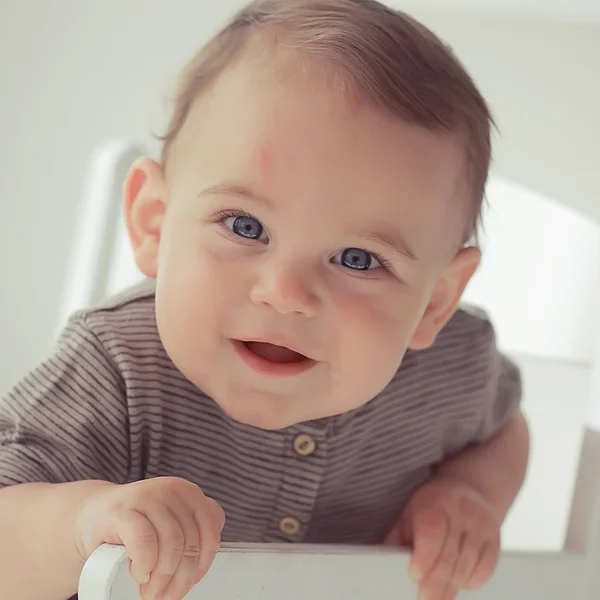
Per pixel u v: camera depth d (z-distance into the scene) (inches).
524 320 42.9
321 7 26.7
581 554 30.1
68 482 25.8
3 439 26.9
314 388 26.3
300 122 24.5
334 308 25.4
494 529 28.5
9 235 61.5
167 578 20.5
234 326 25.5
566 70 50.7
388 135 24.9
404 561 25.8
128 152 43.1
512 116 51.1
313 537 32.5
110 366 28.2
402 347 27.1
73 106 60.8
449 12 53.0
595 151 49.6
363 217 24.8
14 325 61.8
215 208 25.2
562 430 41.7
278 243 24.9
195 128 26.3
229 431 29.4
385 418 31.7
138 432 28.5
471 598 27.7
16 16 60.7
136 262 29.3
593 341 41.4
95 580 19.8
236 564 21.9
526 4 51.4
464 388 33.6
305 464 30.0
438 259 27.3
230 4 59.2
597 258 41.6
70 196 61.1
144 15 60.1
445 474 33.5
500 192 43.6
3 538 23.4
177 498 21.3
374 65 25.3
